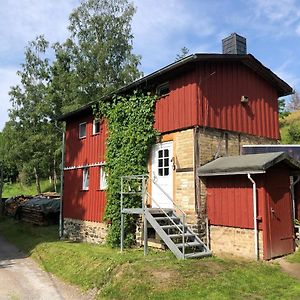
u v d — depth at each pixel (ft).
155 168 42.19
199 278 26.45
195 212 36.50
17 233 66.64
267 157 33.40
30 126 114.73
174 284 25.67
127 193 41.55
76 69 104.06
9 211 95.61
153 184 42.19
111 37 103.60
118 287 27.48
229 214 34.76
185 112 38.86
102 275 31.07
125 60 104.63
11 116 115.65
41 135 111.55
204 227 36.70
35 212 76.48
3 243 58.34
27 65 119.34
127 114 45.19
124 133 44.96
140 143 42.96
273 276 27.35
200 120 37.91
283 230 34.01
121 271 29.99
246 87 44.14
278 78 46.88
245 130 42.91
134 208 40.09
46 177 154.20
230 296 23.32
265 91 47.09
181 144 39.06
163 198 40.68
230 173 33.47
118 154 45.47
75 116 60.08
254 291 24.32
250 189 33.14
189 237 35.12
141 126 43.11
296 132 102.01
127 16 105.91
